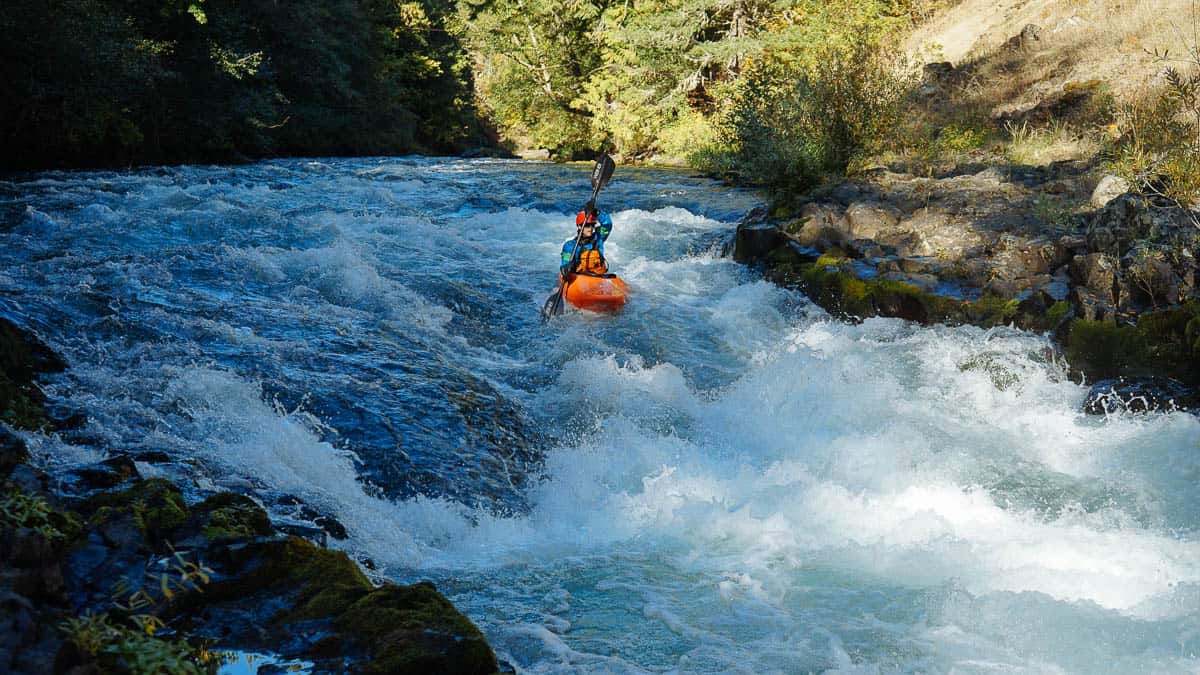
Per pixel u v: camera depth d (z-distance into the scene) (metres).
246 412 6.22
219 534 4.05
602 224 9.90
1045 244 9.20
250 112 26.78
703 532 5.71
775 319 9.64
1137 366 7.51
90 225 11.79
